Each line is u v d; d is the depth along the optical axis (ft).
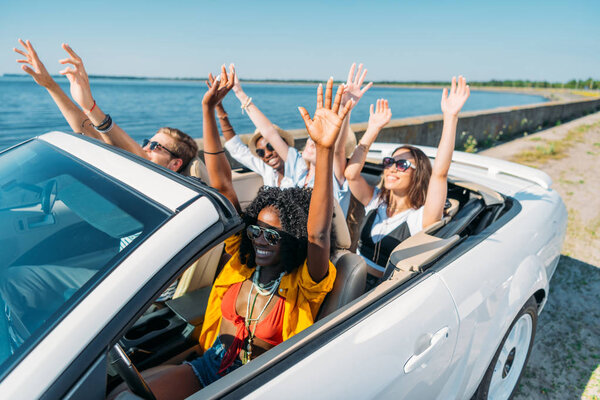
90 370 2.75
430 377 4.96
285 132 10.89
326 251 5.19
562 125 57.31
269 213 5.42
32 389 2.56
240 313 5.56
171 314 6.47
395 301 4.78
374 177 10.02
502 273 6.14
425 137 28.07
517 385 8.09
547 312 11.09
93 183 4.09
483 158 10.53
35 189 4.39
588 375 8.86
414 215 8.23
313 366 3.88
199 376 5.34
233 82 6.38
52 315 2.93
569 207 19.70
